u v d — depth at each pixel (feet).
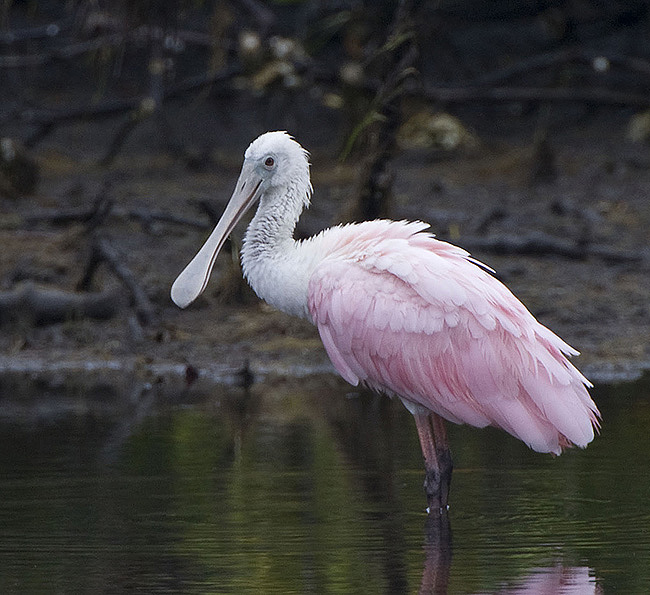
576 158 91.91
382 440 36.42
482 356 29.12
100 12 67.97
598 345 49.93
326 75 71.82
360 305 30.50
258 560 24.58
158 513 28.25
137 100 82.58
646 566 23.86
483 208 75.87
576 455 33.91
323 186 80.89
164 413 40.04
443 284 29.58
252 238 33.12
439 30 90.63
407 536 26.32
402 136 59.77
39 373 47.26
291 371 47.62
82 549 25.48
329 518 27.91
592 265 62.39
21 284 52.42
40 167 86.17
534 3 91.09
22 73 101.50
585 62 83.35
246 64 69.82
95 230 56.49
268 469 32.65
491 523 27.37
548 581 22.93
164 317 53.93
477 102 83.35
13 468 32.68
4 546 25.71
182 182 81.82
